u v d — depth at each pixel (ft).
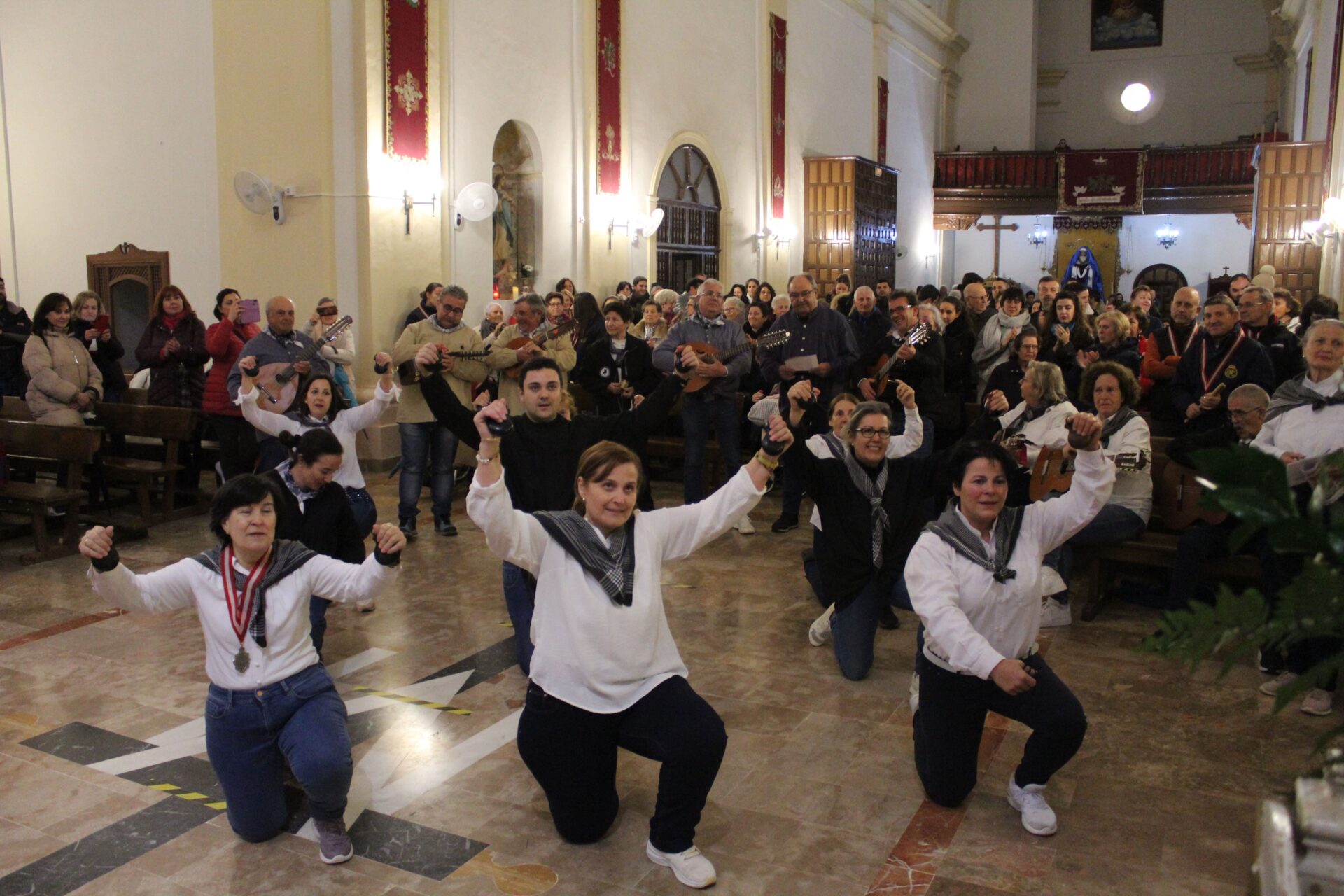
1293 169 49.96
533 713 9.70
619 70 38.42
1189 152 68.33
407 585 19.17
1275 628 3.35
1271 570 14.05
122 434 25.38
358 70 28.55
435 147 30.73
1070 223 72.74
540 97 34.88
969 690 10.47
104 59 34.22
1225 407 18.51
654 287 37.93
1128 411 16.90
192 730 13.10
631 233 40.06
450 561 20.75
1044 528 10.35
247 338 26.37
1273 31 75.20
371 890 9.53
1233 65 78.89
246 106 30.27
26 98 36.42
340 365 27.27
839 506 14.67
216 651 10.03
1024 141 78.74
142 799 11.31
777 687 14.38
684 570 20.35
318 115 28.78
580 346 27.17
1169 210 69.36
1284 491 3.23
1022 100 78.59
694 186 45.62
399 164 29.55
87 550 9.31
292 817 10.93
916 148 71.82
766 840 10.35
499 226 34.24
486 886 9.55
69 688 14.46
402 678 14.73
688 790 9.43
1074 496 10.17
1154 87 81.10
